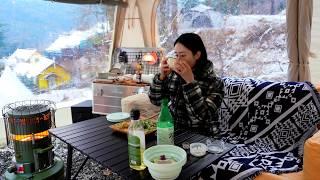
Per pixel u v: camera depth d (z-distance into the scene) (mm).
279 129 1979
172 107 1874
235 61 3105
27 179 1901
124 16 3846
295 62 2418
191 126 1826
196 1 3262
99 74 3459
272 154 1860
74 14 3654
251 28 2932
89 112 3322
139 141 1229
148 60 3445
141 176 1184
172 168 1098
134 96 2725
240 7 2957
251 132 2100
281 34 2752
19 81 3408
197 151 1378
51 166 2051
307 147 1332
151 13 3588
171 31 3553
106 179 2205
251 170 1556
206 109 1611
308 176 1332
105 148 1465
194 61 1740
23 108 1979
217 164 1673
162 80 1854
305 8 2289
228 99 2252
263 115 2062
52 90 3699
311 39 2451
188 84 1597
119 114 1999
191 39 1701
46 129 1972
